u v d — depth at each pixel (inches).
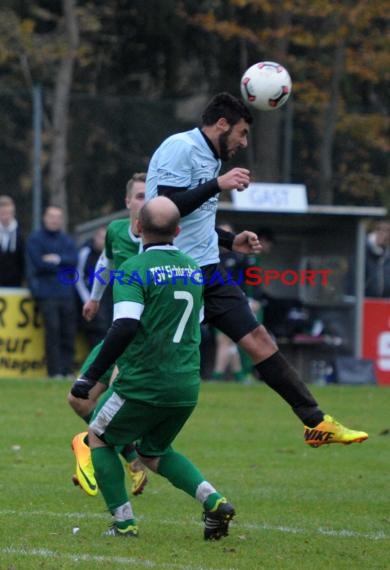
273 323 1705.2
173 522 707.4
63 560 591.2
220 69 2598.4
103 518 714.8
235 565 590.9
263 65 750.5
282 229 1801.2
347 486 850.8
